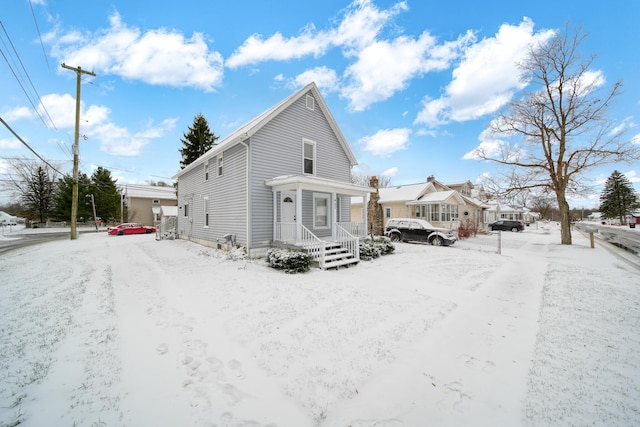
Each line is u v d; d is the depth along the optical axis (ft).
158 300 19.16
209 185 47.65
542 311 17.78
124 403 8.99
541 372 11.09
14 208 162.81
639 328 14.78
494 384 10.38
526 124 54.44
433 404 9.30
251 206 35.29
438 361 11.93
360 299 19.47
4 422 7.96
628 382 10.26
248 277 24.99
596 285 23.24
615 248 48.67
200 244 50.67
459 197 80.59
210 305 18.08
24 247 52.39
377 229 67.21
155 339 13.47
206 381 10.30
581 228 117.19
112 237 74.38
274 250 30.81
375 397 9.62
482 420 8.59
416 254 40.32
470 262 34.47
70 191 122.72
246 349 12.61
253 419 8.52
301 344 13.07
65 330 14.15
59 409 8.59
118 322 15.40
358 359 11.90
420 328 15.11
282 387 10.05
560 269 30.48
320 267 30.04
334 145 47.91
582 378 10.60
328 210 45.14
